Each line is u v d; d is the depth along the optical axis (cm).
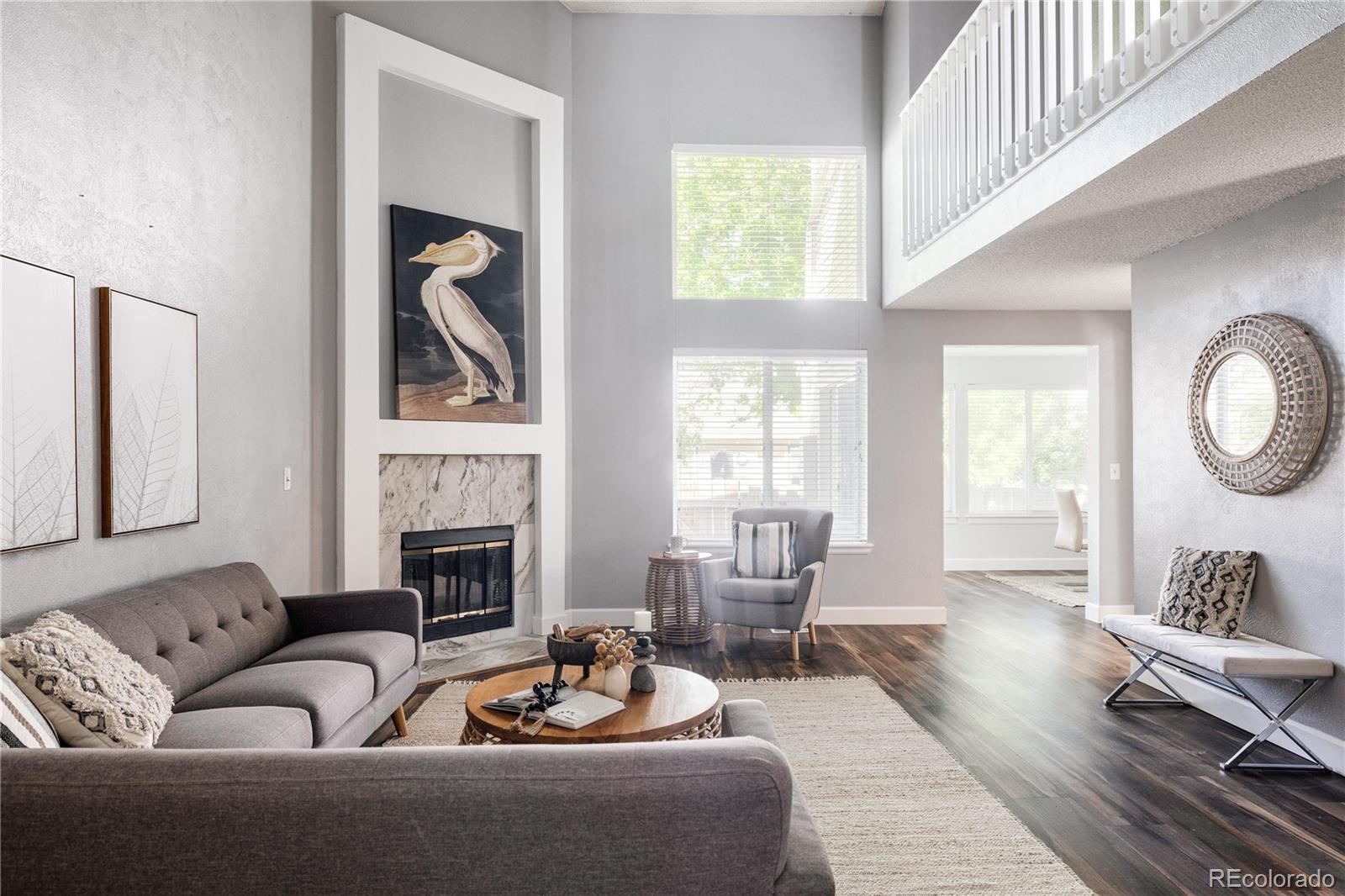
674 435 573
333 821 113
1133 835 242
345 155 432
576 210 566
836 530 581
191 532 308
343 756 118
